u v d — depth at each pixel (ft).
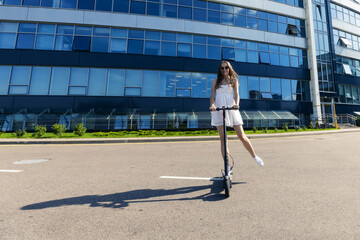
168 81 50.49
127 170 11.61
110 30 49.14
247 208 6.13
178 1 53.36
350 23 79.66
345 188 7.84
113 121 45.65
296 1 64.75
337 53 73.61
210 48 54.13
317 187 8.02
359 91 77.61
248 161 13.92
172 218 5.54
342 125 65.05
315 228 4.86
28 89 44.16
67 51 46.14
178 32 52.44
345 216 5.47
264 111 54.44
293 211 5.85
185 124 48.65
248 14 58.54
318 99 59.77
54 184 8.83
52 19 46.60
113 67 47.60
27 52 44.91
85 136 35.32
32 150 21.12
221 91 8.61
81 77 46.55
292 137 35.22
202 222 5.29
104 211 6.00
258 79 56.29
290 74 59.26
